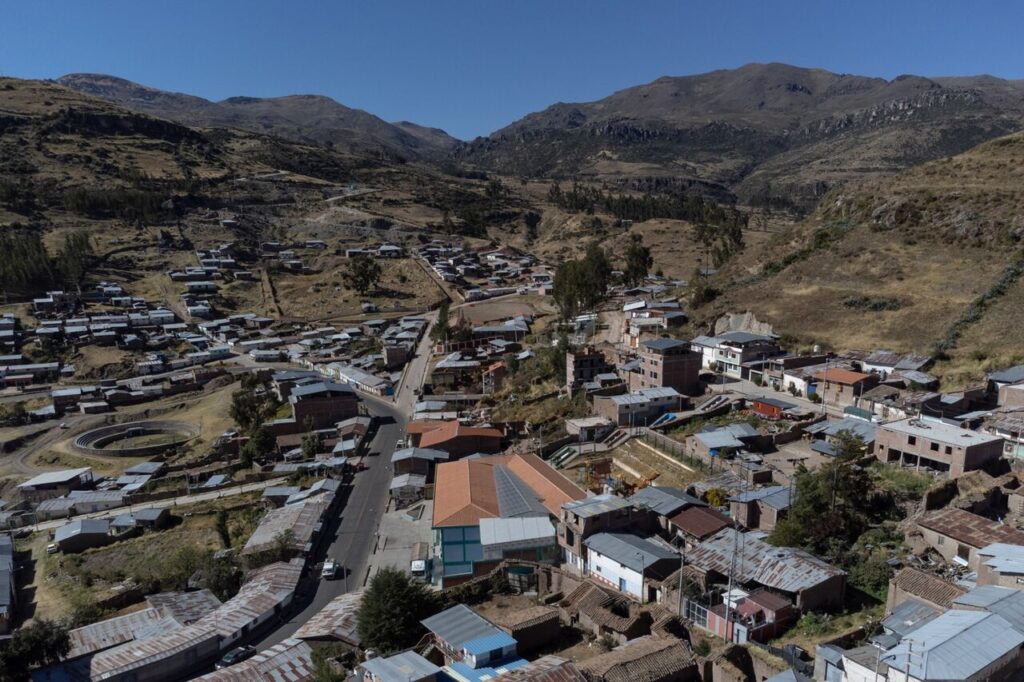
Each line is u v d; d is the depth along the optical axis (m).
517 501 69.31
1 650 56.56
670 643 43.06
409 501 90.38
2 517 97.94
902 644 34.41
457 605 50.94
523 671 40.25
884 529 53.31
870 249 131.25
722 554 51.66
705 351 107.38
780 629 44.12
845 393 86.00
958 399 76.94
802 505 54.31
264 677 51.47
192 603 67.94
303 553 76.38
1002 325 95.62
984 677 32.62
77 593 74.94
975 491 55.81
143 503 101.56
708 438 75.88
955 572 45.84
